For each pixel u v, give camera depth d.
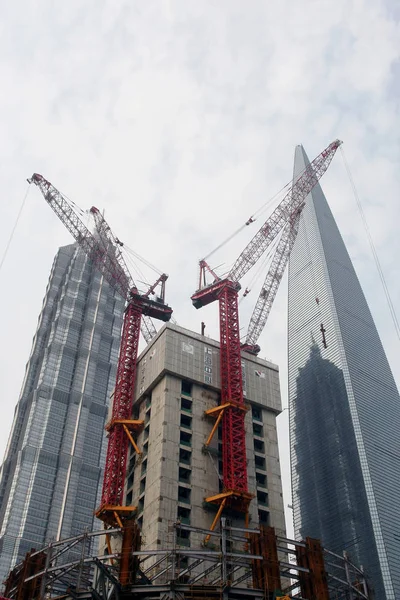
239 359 145.38
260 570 79.56
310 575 82.38
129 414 142.38
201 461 125.50
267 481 131.75
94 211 181.38
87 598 76.50
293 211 187.50
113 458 133.88
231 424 130.62
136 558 80.94
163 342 142.88
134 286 177.50
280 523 126.38
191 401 135.25
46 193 175.00
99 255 181.00
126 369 150.88
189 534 113.38
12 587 88.31
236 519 120.31
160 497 116.00
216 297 163.25
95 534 83.25
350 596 84.94
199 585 75.88
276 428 143.25
